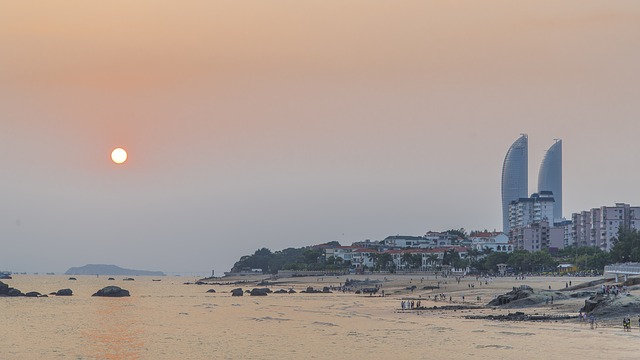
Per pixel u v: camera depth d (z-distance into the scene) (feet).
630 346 311.27
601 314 415.44
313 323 452.76
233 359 300.81
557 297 531.50
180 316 529.04
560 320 418.10
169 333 404.77
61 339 379.55
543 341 329.93
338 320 472.85
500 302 558.97
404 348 322.14
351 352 314.14
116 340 372.99
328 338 366.43
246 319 494.59
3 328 438.81
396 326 419.33
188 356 311.68
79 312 575.79
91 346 349.41
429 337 358.64
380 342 344.90
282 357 304.09
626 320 371.56
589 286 608.60
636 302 416.46
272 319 491.31
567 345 316.19
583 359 279.28
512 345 320.29
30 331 421.18
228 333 400.06
